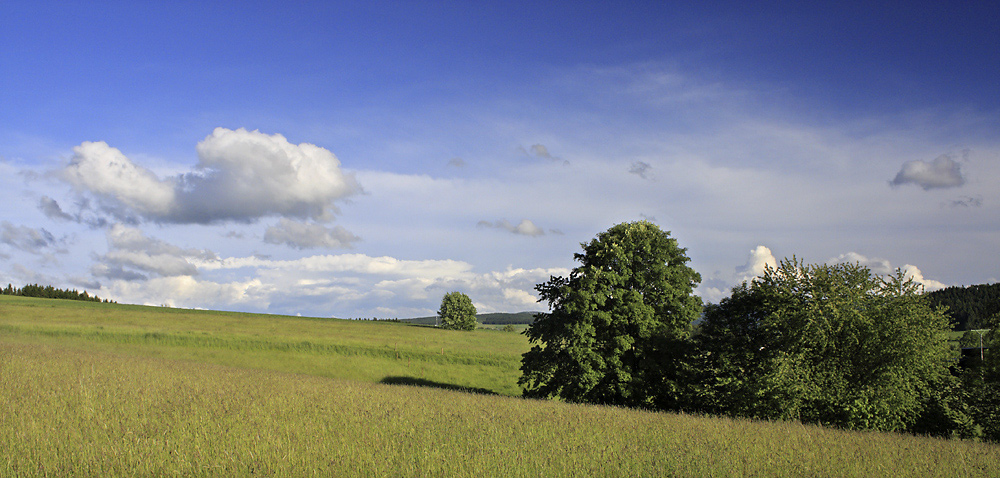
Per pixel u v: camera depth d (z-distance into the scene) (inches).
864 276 986.7
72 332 2598.4
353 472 307.9
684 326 1333.7
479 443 391.9
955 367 1033.5
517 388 2156.7
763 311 1046.4
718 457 383.9
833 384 935.0
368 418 487.5
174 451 339.0
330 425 444.1
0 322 2753.4
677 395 1198.9
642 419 586.2
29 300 4077.3
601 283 1310.3
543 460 349.1
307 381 803.4
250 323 3555.6
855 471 369.4
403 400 633.6
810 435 526.6
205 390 619.8
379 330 3560.5
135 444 359.6
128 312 3649.1
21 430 384.5
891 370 908.0
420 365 2447.1
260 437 389.1
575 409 668.1
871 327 922.1
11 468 307.4
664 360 1284.4
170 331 2770.7
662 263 1355.8
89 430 396.8
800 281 1012.5
